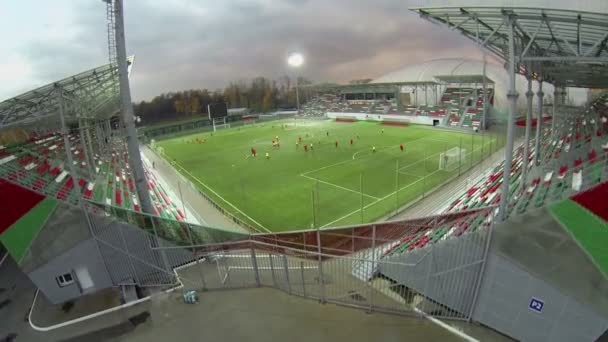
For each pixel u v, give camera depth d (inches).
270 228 974.4
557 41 469.7
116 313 567.5
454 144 1887.3
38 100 719.1
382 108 3179.1
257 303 555.2
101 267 633.6
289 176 1449.3
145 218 619.8
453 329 473.1
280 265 642.8
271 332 492.4
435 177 1309.1
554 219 404.5
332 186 1289.4
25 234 574.6
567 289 401.1
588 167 511.8
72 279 615.5
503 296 448.5
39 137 1428.4
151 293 614.2
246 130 2947.8
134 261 640.4
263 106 5349.4
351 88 3368.6
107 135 1812.3
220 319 528.7
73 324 556.4
